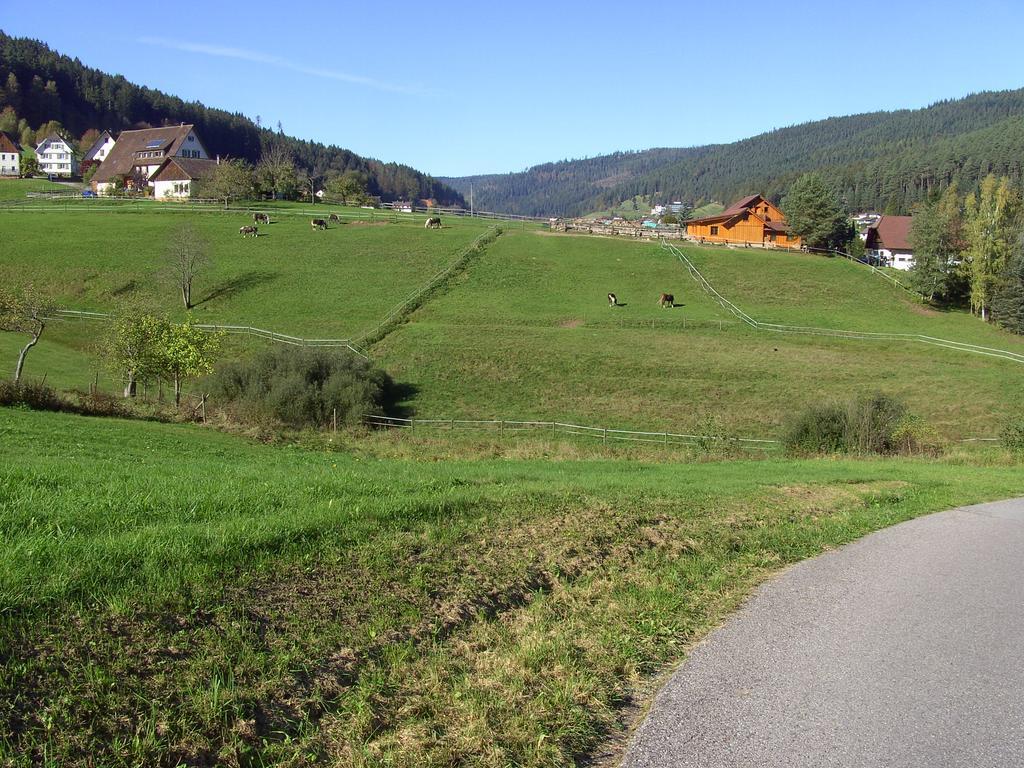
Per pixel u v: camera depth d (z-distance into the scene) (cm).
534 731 553
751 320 6425
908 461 2692
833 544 1183
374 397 4197
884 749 535
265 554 765
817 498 1578
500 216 12694
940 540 1249
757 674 662
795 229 9644
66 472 1151
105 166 13512
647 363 5131
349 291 6769
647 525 1171
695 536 1145
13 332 5266
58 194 11938
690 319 6359
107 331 3978
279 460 2150
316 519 898
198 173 11700
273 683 564
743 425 4166
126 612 598
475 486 1347
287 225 9031
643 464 2367
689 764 511
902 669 681
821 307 7106
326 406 3962
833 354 5534
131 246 7594
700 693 621
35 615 565
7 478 1017
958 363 5444
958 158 19562
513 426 4028
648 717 579
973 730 567
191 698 527
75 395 2938
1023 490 1944
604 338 5722
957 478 2125
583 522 1116
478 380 4825
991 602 895
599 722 577
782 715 584
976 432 3984
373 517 963
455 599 773
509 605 802
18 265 6938
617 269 7875
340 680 593
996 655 722
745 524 1259
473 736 540
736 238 9988
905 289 7812
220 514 922
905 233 10844
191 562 707
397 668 622
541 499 1224
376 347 5347
